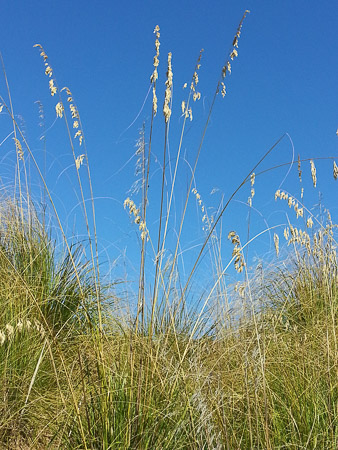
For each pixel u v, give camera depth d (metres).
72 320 3.05
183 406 1.89
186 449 1.81
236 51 1.98
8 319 2.52
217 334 2.56
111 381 1.87
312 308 3.26
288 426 1.95
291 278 3.64
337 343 2.32
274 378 2.23
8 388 2.18
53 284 3.14
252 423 1.94
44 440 2.01
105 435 1.70
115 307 3.18
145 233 1.89
